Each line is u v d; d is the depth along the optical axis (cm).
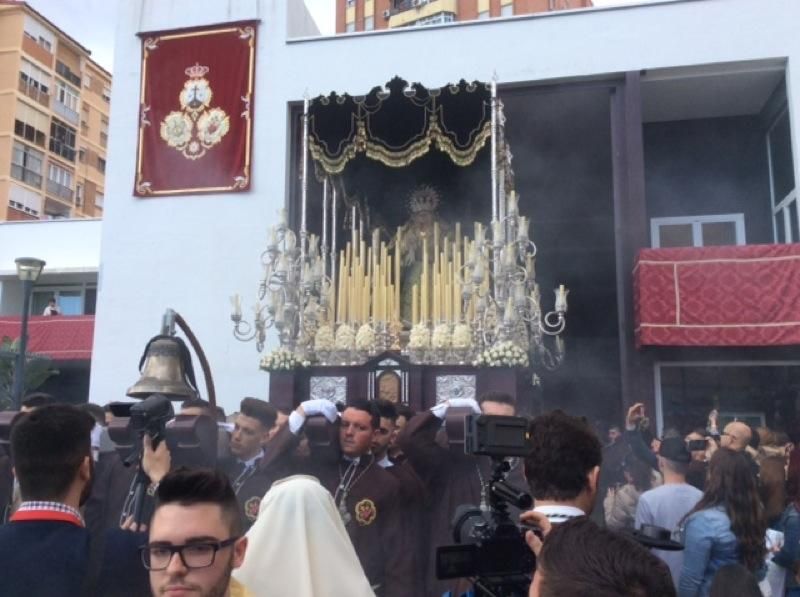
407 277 1330
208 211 1504
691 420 1428
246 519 507
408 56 1485
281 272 1127
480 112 1208
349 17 4831
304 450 546
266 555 304
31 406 548
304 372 1143
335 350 1158
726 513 468
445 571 289
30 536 277
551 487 327
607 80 1420
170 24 1577
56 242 2411
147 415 338
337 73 1504
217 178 1507
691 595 463
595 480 335
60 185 4475
